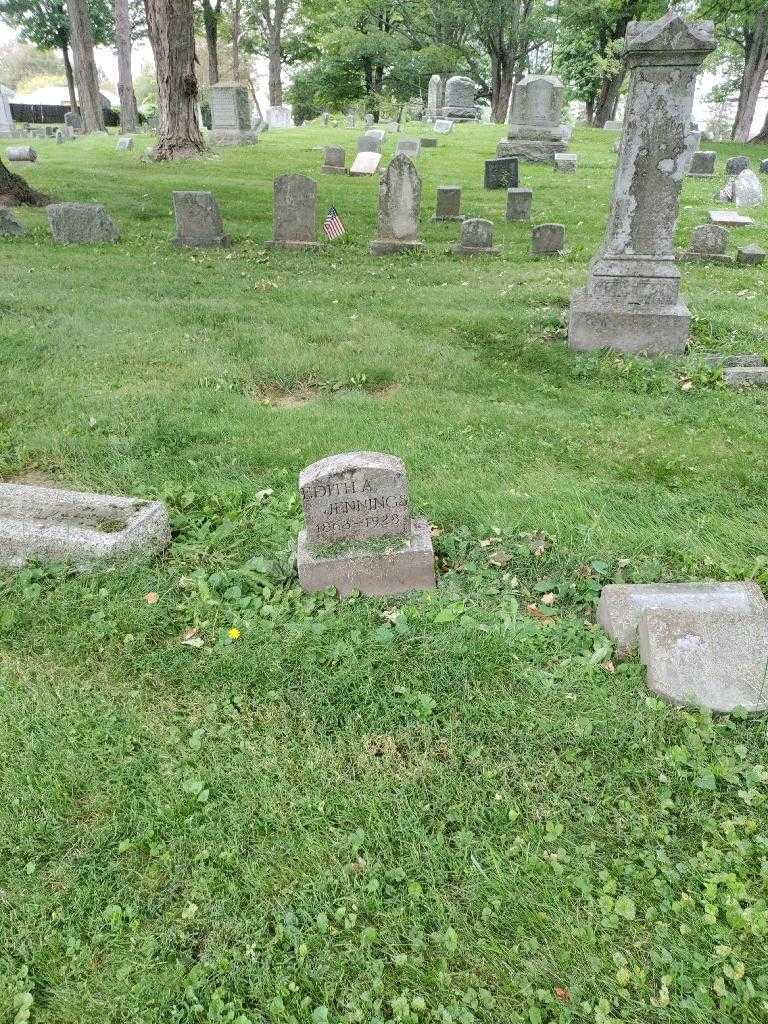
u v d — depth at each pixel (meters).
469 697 3.51
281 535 4.76
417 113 48.22
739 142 37.94
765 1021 2.31
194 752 3.28
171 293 10.66
